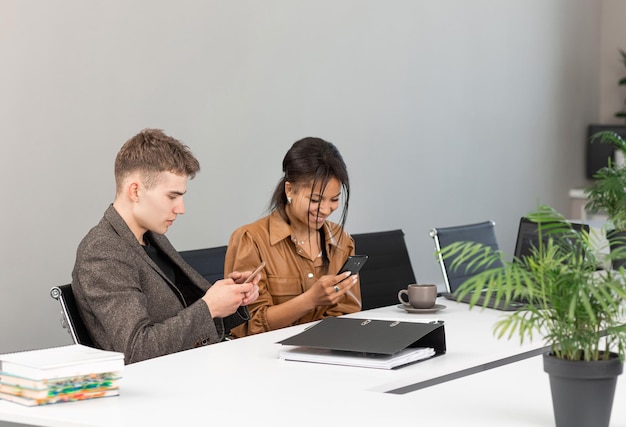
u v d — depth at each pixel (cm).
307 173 329
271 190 585
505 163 783
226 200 558
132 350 270
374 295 406
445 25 715
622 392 215
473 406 203
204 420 195
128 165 292
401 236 423
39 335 472
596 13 887
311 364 247
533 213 190
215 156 551
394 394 215
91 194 491
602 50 897
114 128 500
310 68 608
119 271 282
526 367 244
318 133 615
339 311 349
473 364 251
